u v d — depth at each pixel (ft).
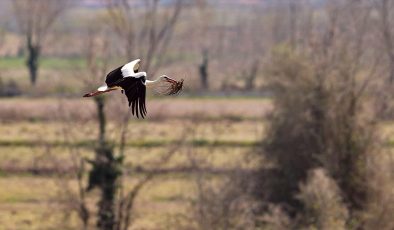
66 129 188.24
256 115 265.75
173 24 206.18
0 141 232.94
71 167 183.52
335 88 170.19
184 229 150.51
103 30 190.19
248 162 175.52
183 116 249.96
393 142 178.09
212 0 453.58
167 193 185.37
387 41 216.13
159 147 211.41
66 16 463.42
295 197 156.76
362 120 166.20
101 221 168.04
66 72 275.39
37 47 390.21
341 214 147.64
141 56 187.21
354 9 207.00
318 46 179.73
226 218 145.48
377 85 171.22
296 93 174.91
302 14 395.14
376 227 151.43
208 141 218.59
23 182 202.28
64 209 165.78
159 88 64.90
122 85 63.87
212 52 430.20
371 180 157.58
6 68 436.35
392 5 235.40
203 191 148.46
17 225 175.22
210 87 344.28
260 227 150.00
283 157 173.99
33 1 393.50
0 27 517.55
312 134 171.42
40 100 294.05
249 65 394.73
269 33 438.40
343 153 163.73
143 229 169.48
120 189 176.24
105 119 172.86
